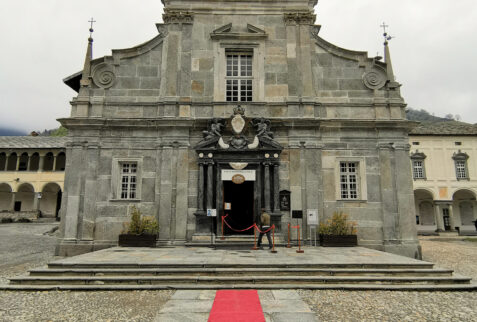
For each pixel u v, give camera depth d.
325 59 14.08
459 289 7.57
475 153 31.94
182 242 12.36
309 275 8.11
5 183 36.59
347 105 13.68
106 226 12.59
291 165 13.08
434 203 31.42
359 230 12.74
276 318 5.47
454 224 33.41
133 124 13.16
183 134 13.20
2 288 7.45
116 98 13.57
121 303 6.48
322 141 13.34
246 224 16.02
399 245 12.47
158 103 13.45
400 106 13.57
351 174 13.41
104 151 13.11
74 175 12.80
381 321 5.53
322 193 12.98
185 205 12.70
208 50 13.96
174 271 8.02
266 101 13.62
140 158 13.09
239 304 6.23
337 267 8.44
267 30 14.20
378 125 13.28
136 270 8.01
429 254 14.34
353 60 14.06
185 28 14.12
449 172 31.72
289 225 12.01
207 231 12.44
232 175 12.87
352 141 13.34
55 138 39.03
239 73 14.06
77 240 12.39
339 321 5.50
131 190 13.15
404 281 7.86
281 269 8.16
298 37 14.18
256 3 14.39
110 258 9.20
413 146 32.06
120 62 13.83
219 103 13.48
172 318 5.46
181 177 12.87
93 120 13.02
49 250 14.17
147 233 12.05
